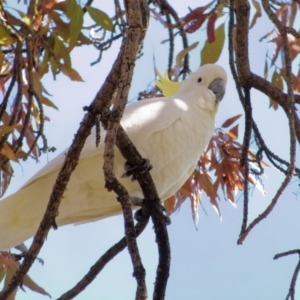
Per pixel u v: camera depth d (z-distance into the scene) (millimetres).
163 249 7645
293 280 7066
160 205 8422
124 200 6160
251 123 8555
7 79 9688
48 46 8633
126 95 6094
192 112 10523
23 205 9648
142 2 6750
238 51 8500
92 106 6625
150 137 9891
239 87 8930
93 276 7887
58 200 7141
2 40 7875
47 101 9461
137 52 6184
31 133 9750
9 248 9883
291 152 6883
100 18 8430
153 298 7219
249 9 8227
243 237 6480
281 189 6574
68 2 8219
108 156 6109
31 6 8531
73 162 6941
